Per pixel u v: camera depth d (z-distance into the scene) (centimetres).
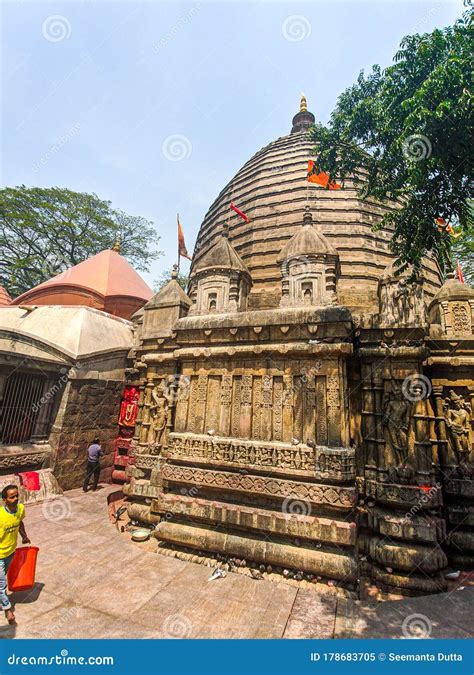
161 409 1158
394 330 927
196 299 1201
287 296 1069
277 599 702
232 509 877
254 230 1827
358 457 939
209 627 601
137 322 1788
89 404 1519
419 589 751
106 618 616
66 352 1426
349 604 693
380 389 928
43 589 698
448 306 1137
